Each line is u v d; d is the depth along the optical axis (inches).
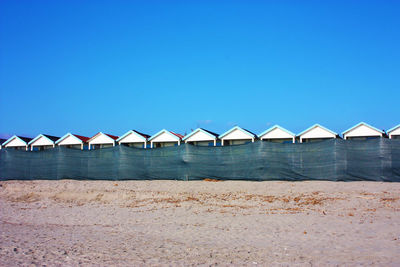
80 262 345.7
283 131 1200.8
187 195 809.5
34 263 342.0
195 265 335.6
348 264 329.4
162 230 504.4
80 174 1090.1
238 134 1241.4
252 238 443.2
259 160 920.3
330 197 719.7
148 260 351.6
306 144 896.3
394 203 649.6
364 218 546.9
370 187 782.5
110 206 749.9
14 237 463.2
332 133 1149.7
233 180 941.2
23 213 698.8
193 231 492.4
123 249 394.9
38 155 1147.3
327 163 872.3
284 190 806.5
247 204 695.7
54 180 1104.8
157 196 815.1
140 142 1334.9
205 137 1266.0
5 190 1000.9
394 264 325.7
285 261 344.5
